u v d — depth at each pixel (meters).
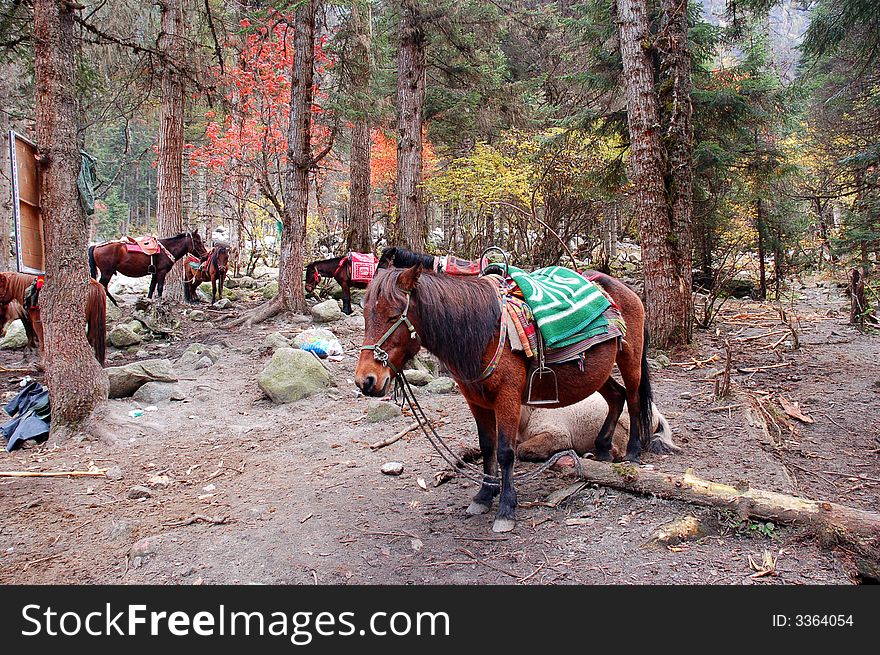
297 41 12.59
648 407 4.82
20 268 6.60
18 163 6.62
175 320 12.92
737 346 10.20
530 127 19.09
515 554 3.53
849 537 3.26
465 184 16.16
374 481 4.91
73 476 5.32
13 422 6.65
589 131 15.09
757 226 17.77
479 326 3.56
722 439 5.37
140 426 6.73
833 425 6.01
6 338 11.54
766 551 3.35
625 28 9.56
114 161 38.59
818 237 23.55
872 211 15.26
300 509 4.41
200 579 3.49
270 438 6.39
